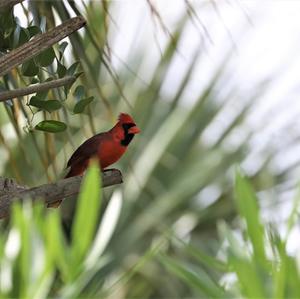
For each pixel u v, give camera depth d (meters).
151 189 13.47
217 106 14.23
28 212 2.98
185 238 13.43
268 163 13.91
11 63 5.42
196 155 13.94
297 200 3.33
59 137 11.40
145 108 13.67
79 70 7.28
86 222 3.09
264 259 3.21
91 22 7.16
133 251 12.91
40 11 7.04
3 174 11.03
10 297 2.94
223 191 13.73
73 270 3.06
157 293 13.03
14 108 6.97
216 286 3.23
